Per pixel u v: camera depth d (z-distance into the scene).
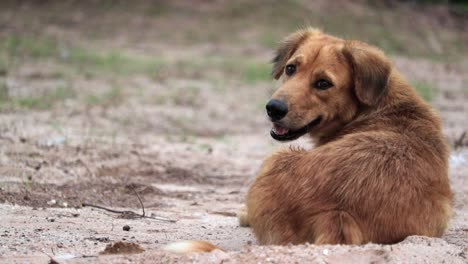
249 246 6.95
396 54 37.97
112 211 9.91
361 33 40.47
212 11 41.28
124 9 40.84
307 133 8.49
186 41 36.84
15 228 8.42
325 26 40.59
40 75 25.11
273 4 42.41
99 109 19.89
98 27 38.00
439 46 40.56
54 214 9.41
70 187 11.23
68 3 41.06
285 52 9.21
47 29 36.59
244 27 39.34
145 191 11.48
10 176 11.51
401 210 6.93
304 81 8.18
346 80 8.14
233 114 21.75
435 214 7.16
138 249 7.34
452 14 46.69
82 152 13.70
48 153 13.30
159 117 19.95
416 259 6.55
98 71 27.23
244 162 14.78
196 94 24.36
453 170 13.68
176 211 10.32
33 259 7.04
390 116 8.00
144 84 25.48
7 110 17.91
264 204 7.18
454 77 32.47
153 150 15.05
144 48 34.66
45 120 17.08
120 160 13.53
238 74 29.56
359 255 6.51
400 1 46.91
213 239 8.52
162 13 40.72
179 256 6.80
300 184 7.05
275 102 7.99
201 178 13.05
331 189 6.94
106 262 6.80
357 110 8.25
